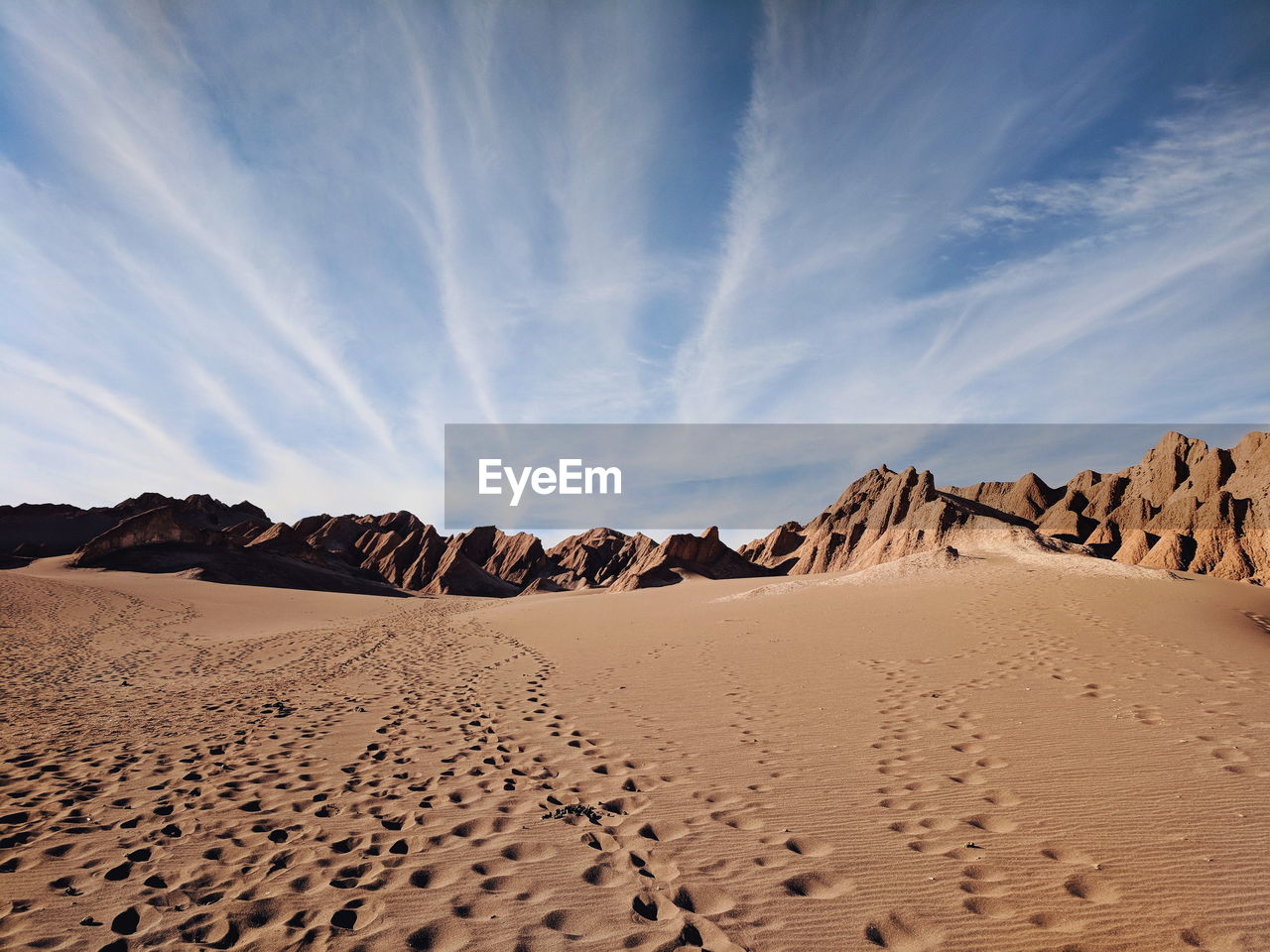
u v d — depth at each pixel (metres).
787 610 19.83
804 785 5.81
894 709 8.29
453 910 3.88
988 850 4.45
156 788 6.43
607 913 3.82
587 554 150.25
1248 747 6.26
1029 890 3.94
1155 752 6.22
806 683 10.09
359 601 47.47
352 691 12.05
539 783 6.20
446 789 6.13
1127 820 4.81
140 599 34.91
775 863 4.38
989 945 3.40
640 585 94.44
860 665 11.21
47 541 111.88
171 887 4.30
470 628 24.41
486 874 4.37
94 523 124.25
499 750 7.46
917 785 5.69
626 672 12.02
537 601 45.16
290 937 3.62
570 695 10.31
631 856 4.58
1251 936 3.38
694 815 5.26
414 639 21.80
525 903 3.95
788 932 3.57
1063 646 11.77
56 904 4.06
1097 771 5.82
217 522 138.00
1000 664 10.61
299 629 27.17
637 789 5.92
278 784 6.42
